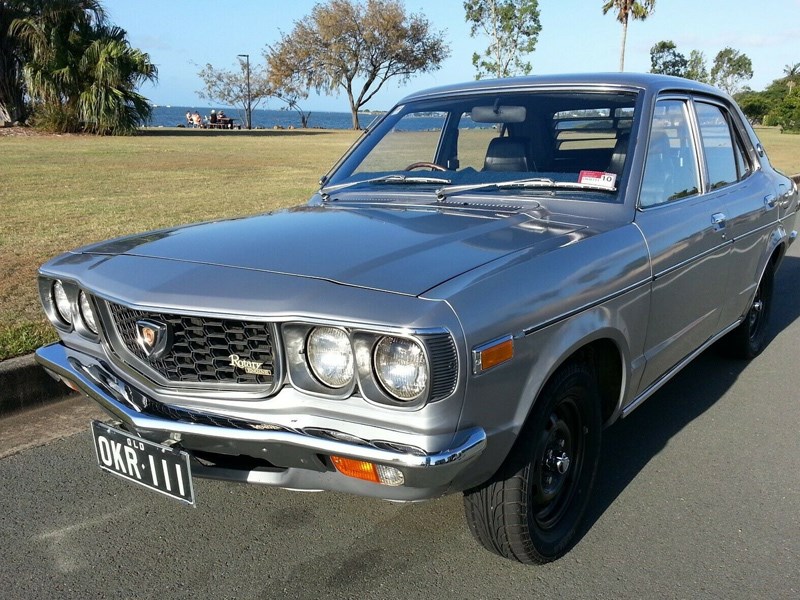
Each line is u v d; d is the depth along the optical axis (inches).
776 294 277.6
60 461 141.7
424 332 79.4
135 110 1338.6
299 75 2309.3
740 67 3444.9
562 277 99.0
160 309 91.5
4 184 515.8
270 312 85.5
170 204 415.2
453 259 95.6
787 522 121.3
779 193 189.5
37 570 108.4
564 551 111.4
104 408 104.1
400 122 155.9
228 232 115.0
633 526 120.0
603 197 123.3
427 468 80.9
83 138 1214.9
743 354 196.4
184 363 94.3
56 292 113.9
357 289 86.5
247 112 2645.2
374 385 82.2
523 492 98.2
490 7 1892.2
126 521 121.7
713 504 127.0
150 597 102.4
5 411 160.2
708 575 106.9
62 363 111.1
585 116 134.5
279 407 88.3
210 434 89.7
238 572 108.0
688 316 139.1
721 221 147.4
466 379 82.7
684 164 144.6
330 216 122.3
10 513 123.5
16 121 1346.0
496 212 121.3
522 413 92.1
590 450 115.0
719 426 158.7
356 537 116.8
